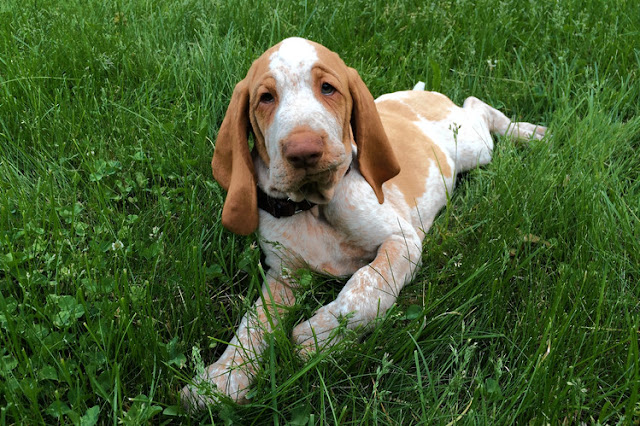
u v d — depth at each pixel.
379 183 0.69
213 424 0.52
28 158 0.85
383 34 1.15
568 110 0.94
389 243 0.69
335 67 0.64
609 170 0.79
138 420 0.52
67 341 0.59
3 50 1.06
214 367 0.60
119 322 0.60
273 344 0.58
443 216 0.81
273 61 0.63
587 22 1.15
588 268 0.66
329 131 0.60
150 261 0.71
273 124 0.61
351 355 0.60
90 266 0.68
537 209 0.75
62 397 0.57
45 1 1.23
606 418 0.53
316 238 0.69
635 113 0.96
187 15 1.19
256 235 0.71
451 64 1.13
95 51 1.04
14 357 0.57
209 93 0.95
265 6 1.22
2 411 0.50
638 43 1.08
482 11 1.20
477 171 0.86
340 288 0.71
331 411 0.57
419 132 0.86
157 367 0.60
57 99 0.94
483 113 0.96
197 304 0.65
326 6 1.21
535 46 1.11
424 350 0.61
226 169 0.68
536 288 0.67
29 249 0.69
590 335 0.60
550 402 0.54
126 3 1.24
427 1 1.23
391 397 0.59
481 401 0.56
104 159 0.86
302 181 0.60
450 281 0.70
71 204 0.78
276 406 0.55
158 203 0.79
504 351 0.61
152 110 0.96
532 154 0.87
